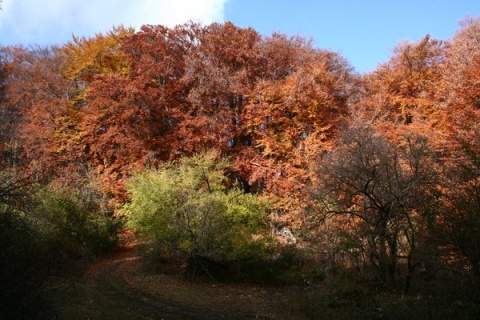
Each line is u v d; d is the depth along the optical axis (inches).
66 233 843.4
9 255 298.8
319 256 724.7
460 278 423.8
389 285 563.2
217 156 1064.2
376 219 581.6
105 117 1256.2
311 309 557.3
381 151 586.2
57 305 381.4
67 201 911.7
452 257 445.7
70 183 1109.7
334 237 656.4
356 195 625.3
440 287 459.2
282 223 992.2
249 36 1332.4
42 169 1079.0
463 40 1073.5
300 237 819.4
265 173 1099.3
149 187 831.1
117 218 1081.4
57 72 1450.5
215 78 1168.8
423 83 1226.6
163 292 687.7
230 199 834.8
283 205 995.3
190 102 1232.2
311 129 1139.9
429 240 473.4
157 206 802.2
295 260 801.6
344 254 642.8
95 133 1246.9
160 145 1162.6
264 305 628.7
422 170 550.6
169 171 890.1
